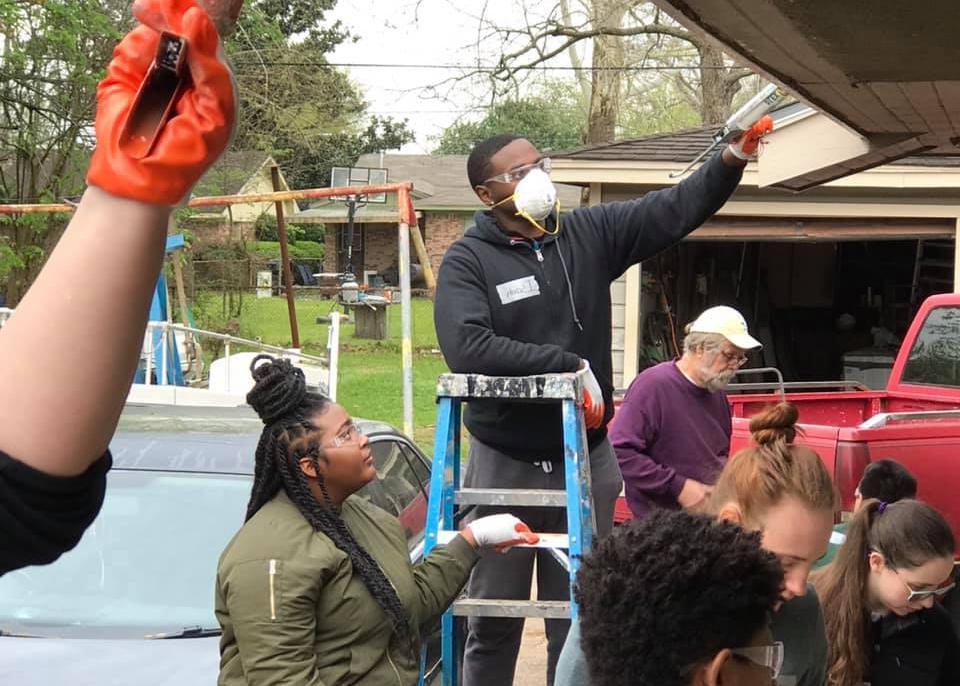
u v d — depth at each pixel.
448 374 3.24
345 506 2.79
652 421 4.32
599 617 1.51
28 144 16.27
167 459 4.14
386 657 2.67
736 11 3.28
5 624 3.42
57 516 0.77
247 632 2.45
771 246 16.92
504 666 3.58
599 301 3.54
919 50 3.72
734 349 4.29
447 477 3.29
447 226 37.44
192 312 22.30
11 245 17.11
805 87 4.41
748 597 1.48
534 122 33.22
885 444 4.95
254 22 20.52
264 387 2.66
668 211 3.53
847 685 2.74
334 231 37.25
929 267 15.55
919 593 2.70
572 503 3.12
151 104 0.73
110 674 3.14
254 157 23.95
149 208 0.73
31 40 15.91
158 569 3.66
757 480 2.08
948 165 11.34
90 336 0.73
